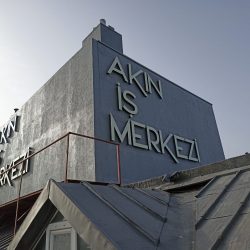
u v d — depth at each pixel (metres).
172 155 16.72
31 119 19.34
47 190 5.20
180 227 4.26
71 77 16.14
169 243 3.67
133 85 16.48
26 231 5.51
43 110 18.11
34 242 5.81
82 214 3.99
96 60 14.92
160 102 18.09
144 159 14.85
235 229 3.68
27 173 17.39
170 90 19.72
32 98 20.14
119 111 14.73
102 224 3.78
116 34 18.45
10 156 20.70
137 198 5.32
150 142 15.68
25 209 13.01
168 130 17.64
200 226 4.09
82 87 14.84
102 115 13.76
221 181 5.70
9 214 14.32
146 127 15.84
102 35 17.45
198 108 22.02
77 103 14.80
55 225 5.48
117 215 4.24
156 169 15.27
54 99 17.20
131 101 15.71
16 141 20.53
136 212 4.52
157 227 4.09
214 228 3.87
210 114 23.22
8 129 22.25
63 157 14.52
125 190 5.71
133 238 3.59
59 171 14.45
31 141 18.34
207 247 3.47
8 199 18.81
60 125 15.65
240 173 5.68
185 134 19.02
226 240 3.51
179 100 20.17
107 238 3.42
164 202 5.42
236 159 6.39
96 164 12.30
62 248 5.18
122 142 14.04
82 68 15.39
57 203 4.73
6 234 12.13
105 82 14.77
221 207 4.46
